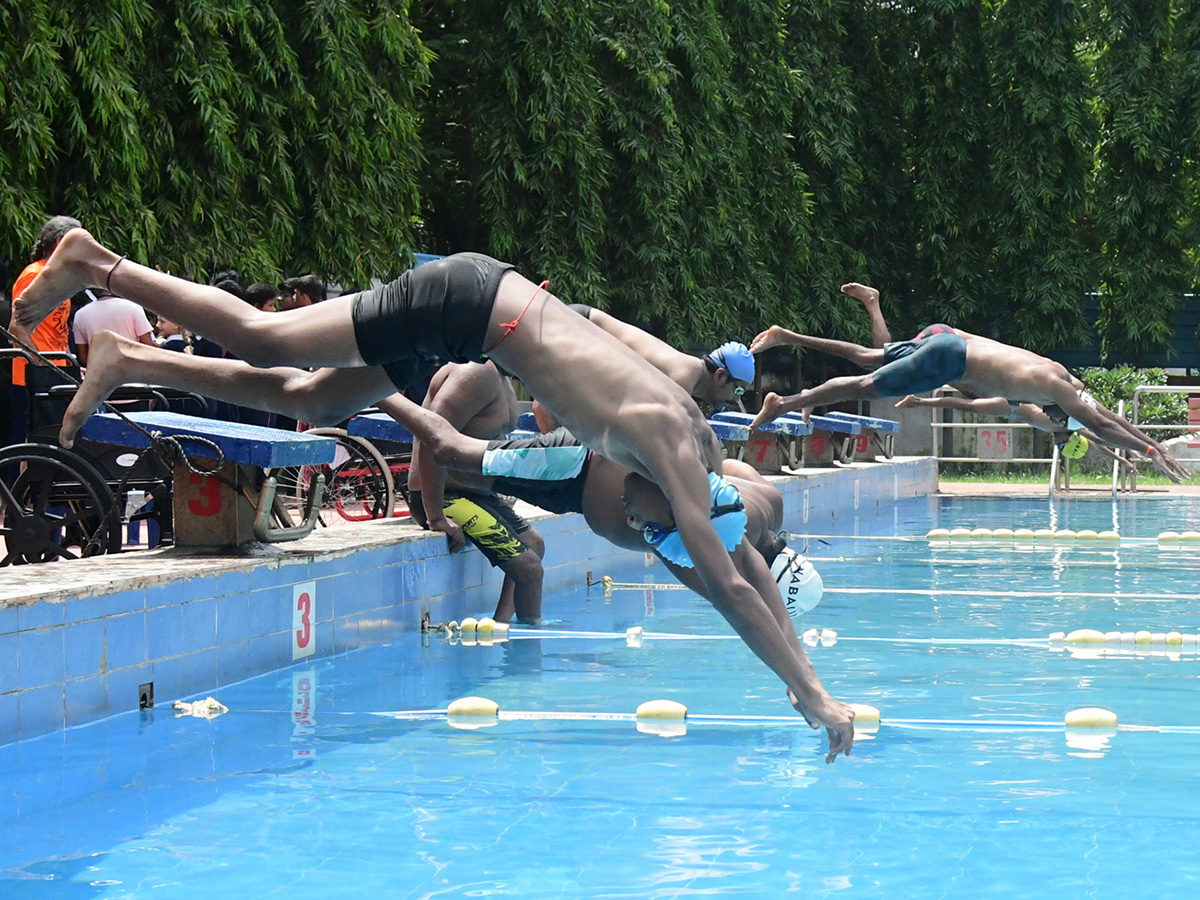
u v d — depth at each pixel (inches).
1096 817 153.8
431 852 140.4
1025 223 902.4
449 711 210.2
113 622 201.8
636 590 365.7
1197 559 443.2
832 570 412.2
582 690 229.0
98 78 442.0
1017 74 901.8
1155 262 919.0
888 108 944.3
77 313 276.8
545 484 241.3
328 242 562.3
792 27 884.6
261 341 170.1
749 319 835.4
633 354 168.9
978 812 155.6
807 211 860.6
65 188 460.8
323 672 242.8
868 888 129.0
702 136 782.5
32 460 250.2
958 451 868.0
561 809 157.0
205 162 508.1
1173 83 908.6
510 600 305.4
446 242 842.8
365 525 312.0
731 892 127.6
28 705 186.5
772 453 572.7
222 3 500.7
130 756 179.8
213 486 245.3
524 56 701.3
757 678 240.1
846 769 176.2
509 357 165.3
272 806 157.8
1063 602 343.0
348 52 561.3
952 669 250.5
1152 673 247.0
